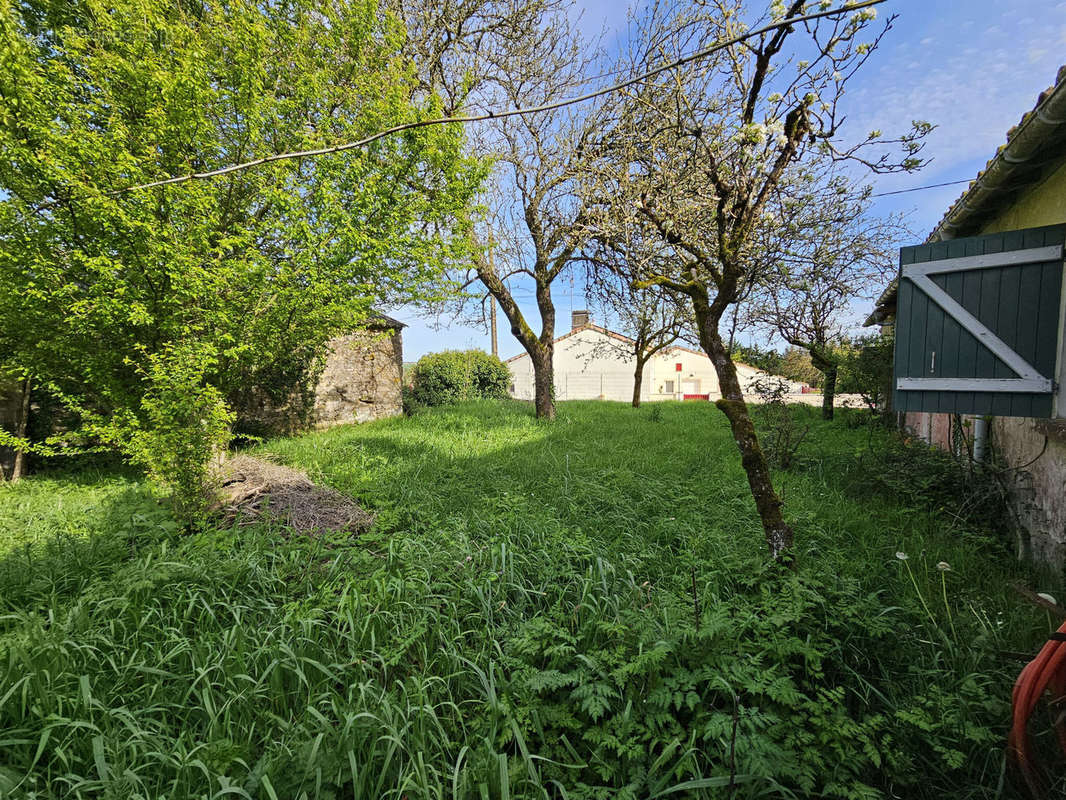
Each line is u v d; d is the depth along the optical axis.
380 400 11.51
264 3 5.31
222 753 1.47
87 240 4.48
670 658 1.87
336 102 5.84
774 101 2.43
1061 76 2.00
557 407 13.52
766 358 8.63
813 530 3.45
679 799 1.49
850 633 2.08
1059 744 1.63
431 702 1.86
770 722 1.63
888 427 8.83
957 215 3.85
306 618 2.25
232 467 4.70
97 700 1.73
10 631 2.21
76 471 6.45
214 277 4.54
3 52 3.54
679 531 3.51
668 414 11.83
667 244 3.60
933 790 1.55
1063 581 2.74
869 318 10.23
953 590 2.68
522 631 2.10
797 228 3.07
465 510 4.14
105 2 4.33
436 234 6.68
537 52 8.09
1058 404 2.78
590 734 1.59
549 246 9.05
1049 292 2.78
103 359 4.71
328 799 1.37
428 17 7.46
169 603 2.51
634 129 3.88
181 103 4.41
